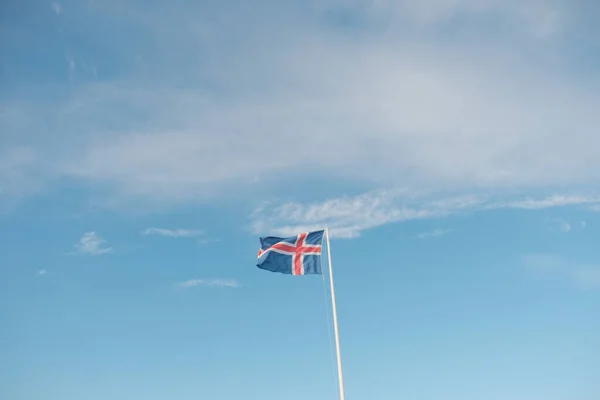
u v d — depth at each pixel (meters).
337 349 28.08
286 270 30.11
